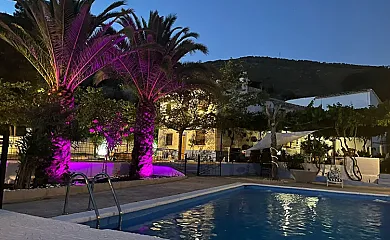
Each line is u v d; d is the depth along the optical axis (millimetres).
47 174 11125
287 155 24156
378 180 17609
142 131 15859
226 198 13023
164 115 26578
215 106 26516
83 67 12398
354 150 20688
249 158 25953
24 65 20469
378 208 11398
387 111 19891
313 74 105500
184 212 9672
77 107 11906
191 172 21859
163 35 16188
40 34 12305
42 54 12031
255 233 7504
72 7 11859
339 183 17047
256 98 27875
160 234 7008
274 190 15781
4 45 19656
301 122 23297
